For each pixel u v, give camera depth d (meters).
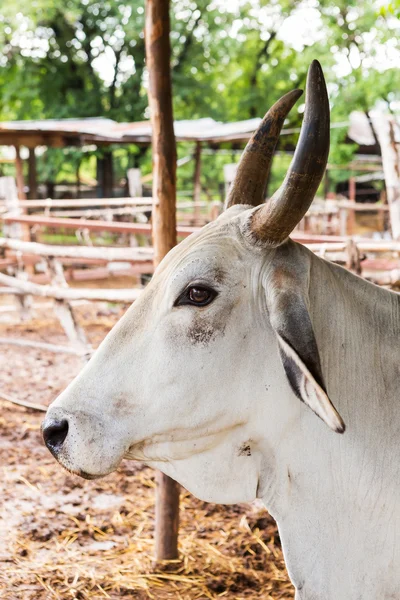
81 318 10.52
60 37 21.56
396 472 2.25
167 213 3.90
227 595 3.64
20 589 3.62
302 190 2.05
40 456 5.43
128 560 3.96
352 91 17.58
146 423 2.23
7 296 13.17
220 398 2.22
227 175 15.16
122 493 4.81
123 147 20.33
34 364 8.08
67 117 21.14
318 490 2.28
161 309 2.22
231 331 2.20
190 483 2.36
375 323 2.38
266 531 4.25
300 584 2.33
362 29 17.48
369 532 2.27
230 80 25.55
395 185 8.32
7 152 25.17
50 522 4.36
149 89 3.84
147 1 3.80
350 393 2.30
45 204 10.78
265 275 2.20
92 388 2.24
